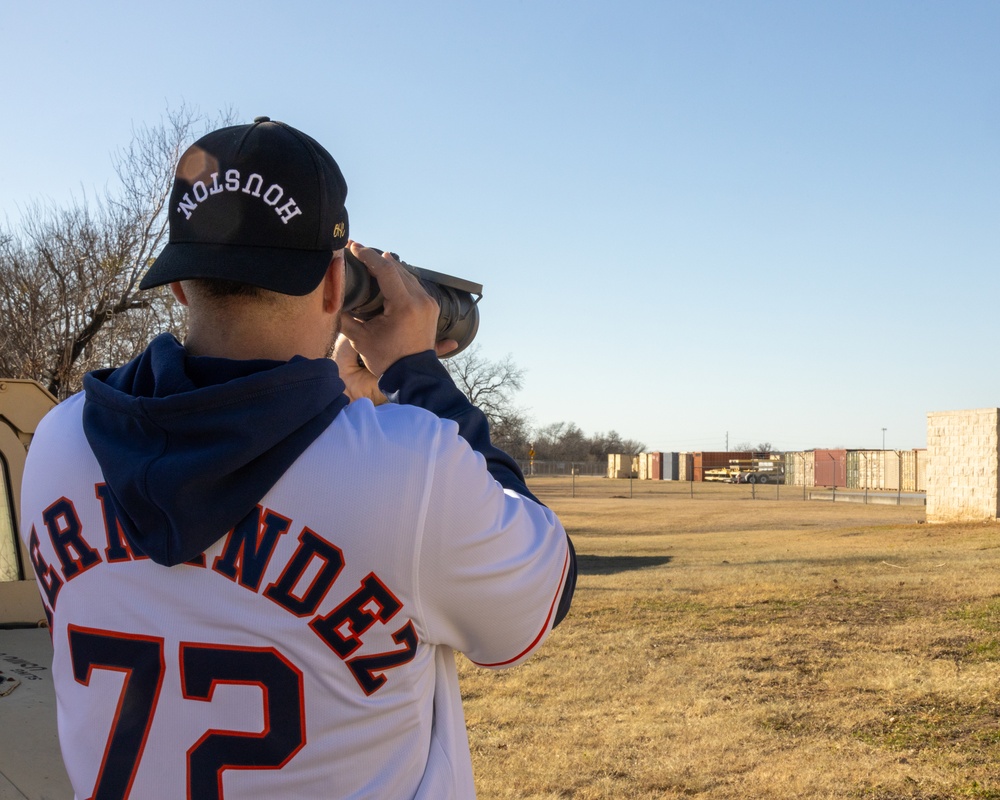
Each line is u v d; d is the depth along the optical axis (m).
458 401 1.29
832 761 5.43
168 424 1.00
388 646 1.03
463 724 1.19
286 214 1.08
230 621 1.00
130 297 15.95
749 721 6.23
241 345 1.10
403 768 1.04
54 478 1.13
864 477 57.44
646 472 80.62
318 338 1.16
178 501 0.97
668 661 7.87
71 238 16.22
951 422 21.19
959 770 5.12
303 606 1.00
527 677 7.52
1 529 2.96
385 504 1.01
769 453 72.50
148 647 1.02
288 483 1.01
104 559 1.07
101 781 1.02
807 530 23.05
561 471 94.06
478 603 1.07
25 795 1.61
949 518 21.17
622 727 6.22
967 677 6.84
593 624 9.42
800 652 7.93
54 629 1.12
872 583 11.15
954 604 9.50
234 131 1.11
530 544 1.13
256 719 1.00
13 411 2.98
